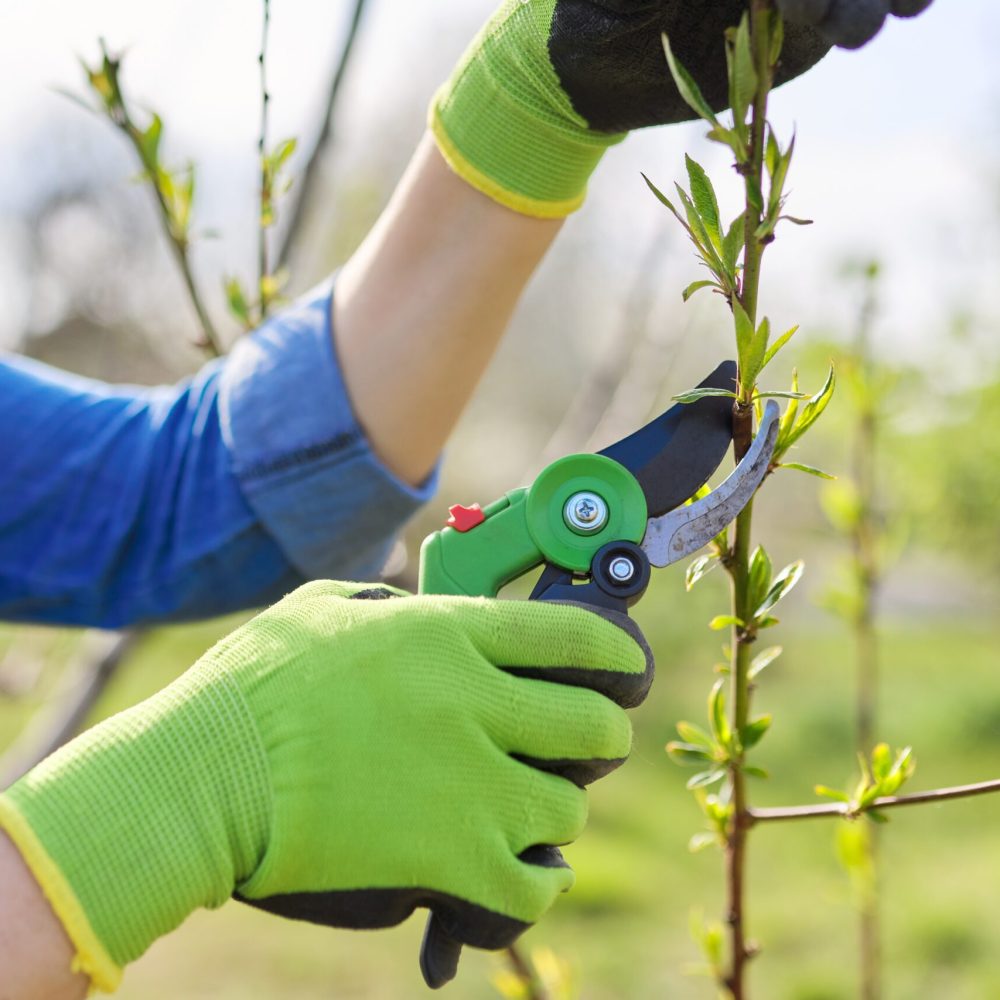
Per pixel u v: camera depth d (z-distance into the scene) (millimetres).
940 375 3312
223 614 1295
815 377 2297
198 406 1277
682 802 5980
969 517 3480
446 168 1069
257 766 738
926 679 7598
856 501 1420
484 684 759
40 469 1266
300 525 1188
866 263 1492
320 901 757
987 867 4672
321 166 1534
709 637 5801
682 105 873
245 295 1351
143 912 703
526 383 7992
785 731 6973
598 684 779
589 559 819
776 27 644
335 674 763
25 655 2020
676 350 1617
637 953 4184
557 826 763
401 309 1126
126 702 5727
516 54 966
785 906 4551
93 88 1229
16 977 676
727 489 792
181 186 1284
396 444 1172
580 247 4672
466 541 839
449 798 748
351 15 1479
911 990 3752
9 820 691
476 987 3906
